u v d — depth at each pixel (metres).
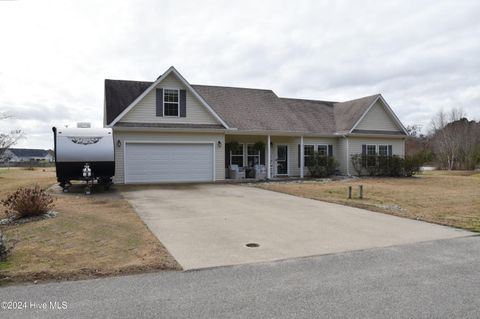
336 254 6.16
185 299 4.16
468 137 37.44
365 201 12.45
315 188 16.44
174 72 18.38
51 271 5.05
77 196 13.23
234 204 11.60
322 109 26.41
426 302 4.09
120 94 19.38
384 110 25.00
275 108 23.88
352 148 23.95
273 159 22.92
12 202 8.97
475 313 3.80
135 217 9.13
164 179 18.47
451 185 18.41
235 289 4.48
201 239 7.10
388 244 6.87
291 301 4.11
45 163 57.25
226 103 22.56
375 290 4.46
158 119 18.28
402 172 23.91
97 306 3.96
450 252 6.32
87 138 14.73
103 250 6.16
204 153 19.23
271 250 6.37
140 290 4.44
